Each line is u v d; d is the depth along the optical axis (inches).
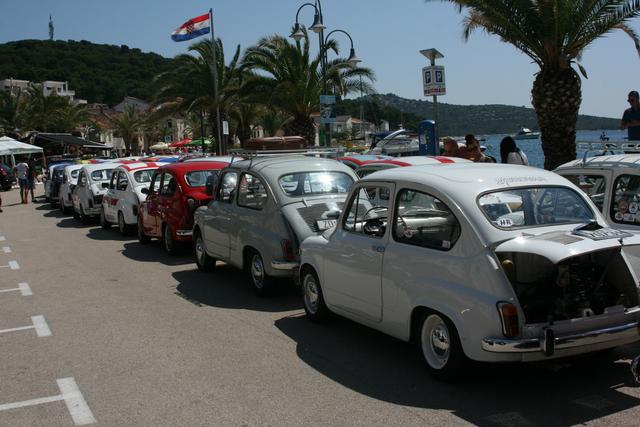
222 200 379.2
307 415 182.5
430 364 203.5
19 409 197.3
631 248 204.1
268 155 390.0
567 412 175.9
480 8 518.6
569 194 207.6
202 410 189.9
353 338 257.1
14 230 705.0
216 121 1261.1
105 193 671.1
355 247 236.4
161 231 498.9
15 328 293.4
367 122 3681.1
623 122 423.5
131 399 201.2
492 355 177.3
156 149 2310.5
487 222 188.1
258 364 229.3
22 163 1090.1
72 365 237.1
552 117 533.6
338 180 341.1
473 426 169.6
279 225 315.0
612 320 185.2
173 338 266.4
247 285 369.1
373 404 187.9
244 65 1008.2
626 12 502.3
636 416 171.5
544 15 502.0
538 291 193.0
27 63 5516.7
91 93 5290.4
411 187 213.9
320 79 979.3
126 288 374.0
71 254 517.0
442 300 192.4
